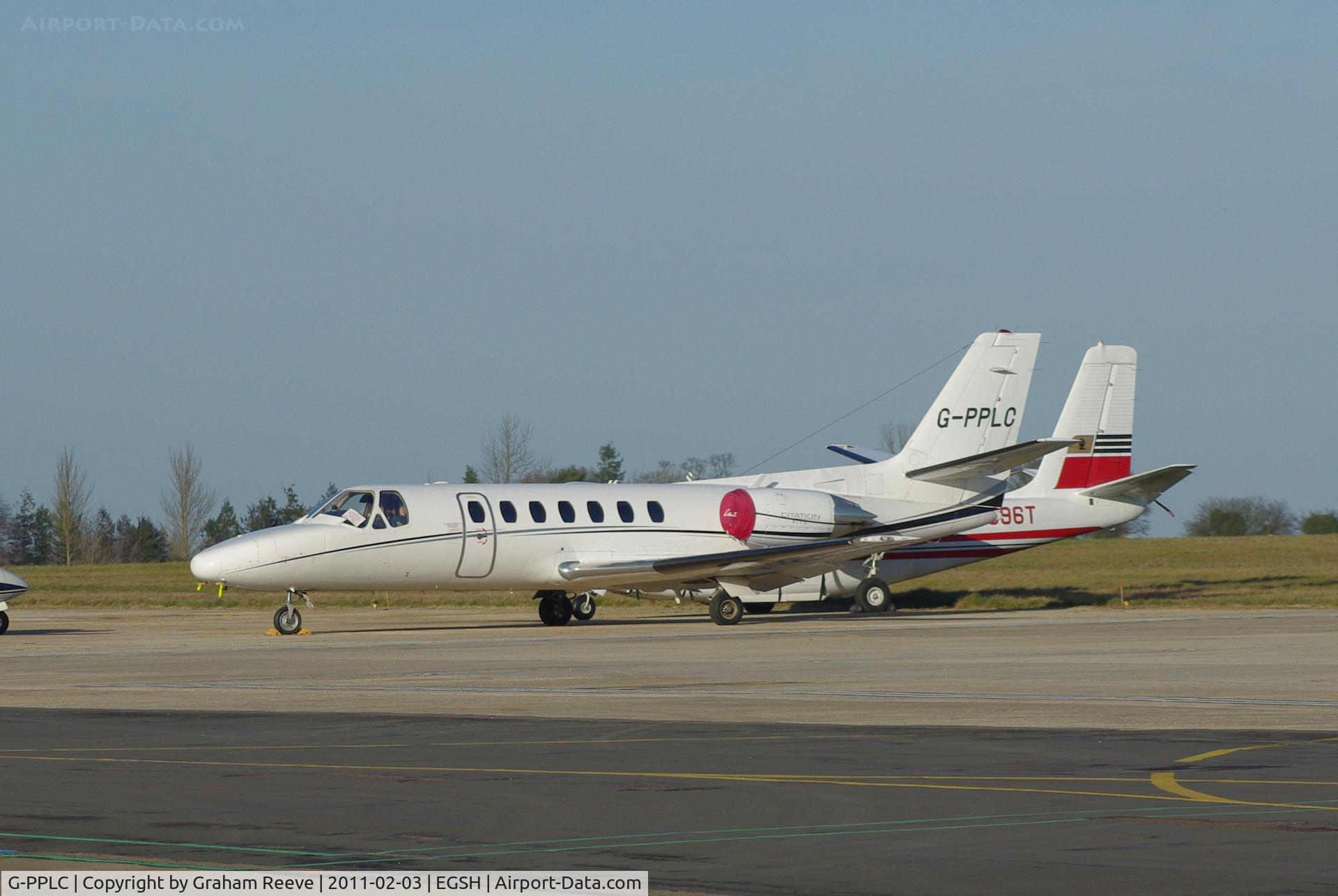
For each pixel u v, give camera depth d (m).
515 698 64.31
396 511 116.44
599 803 36.97
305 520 115.62
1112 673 74.50
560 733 51.41
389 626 130.38
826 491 135.75
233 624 135.38
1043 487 149.62
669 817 35.00
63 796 38.28
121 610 169.12
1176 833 32.72
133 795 38.31
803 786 39.38
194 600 184.50
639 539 124.62
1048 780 40.12
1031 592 175.25
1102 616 135.88
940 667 79.06
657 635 110.88
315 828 33.78
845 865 29.70
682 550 126.00
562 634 113.06
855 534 132.88
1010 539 146.62
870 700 62.69
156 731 52.56
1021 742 48.12
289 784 40.12
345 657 90.06
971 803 36.62
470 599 187.88
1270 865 29.53
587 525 123.00
